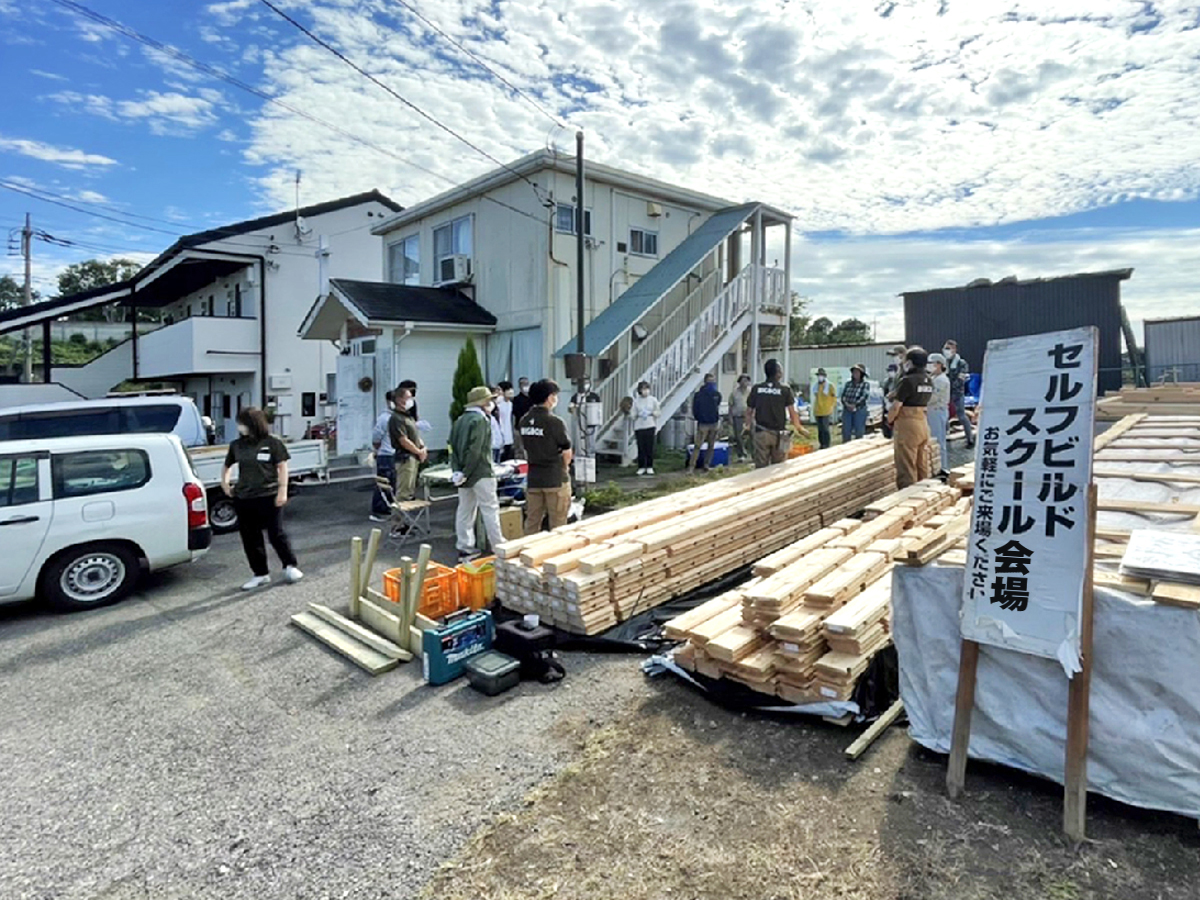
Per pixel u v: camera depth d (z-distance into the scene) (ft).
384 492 25.58
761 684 11.29
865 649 11.05
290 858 8.41
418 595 14.70
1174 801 7.74
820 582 12.16
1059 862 7.63
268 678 13.70
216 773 10.36
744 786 9.40
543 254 41.19
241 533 19.67
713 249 44.88
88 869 8.32
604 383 40.24
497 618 16.15
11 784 10.19
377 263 64.13
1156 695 7.76
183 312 78.13
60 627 16.84
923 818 8.50
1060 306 63.93
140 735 11.55
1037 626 8.20
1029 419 8.48
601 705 12.06
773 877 7.68
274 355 57.31
